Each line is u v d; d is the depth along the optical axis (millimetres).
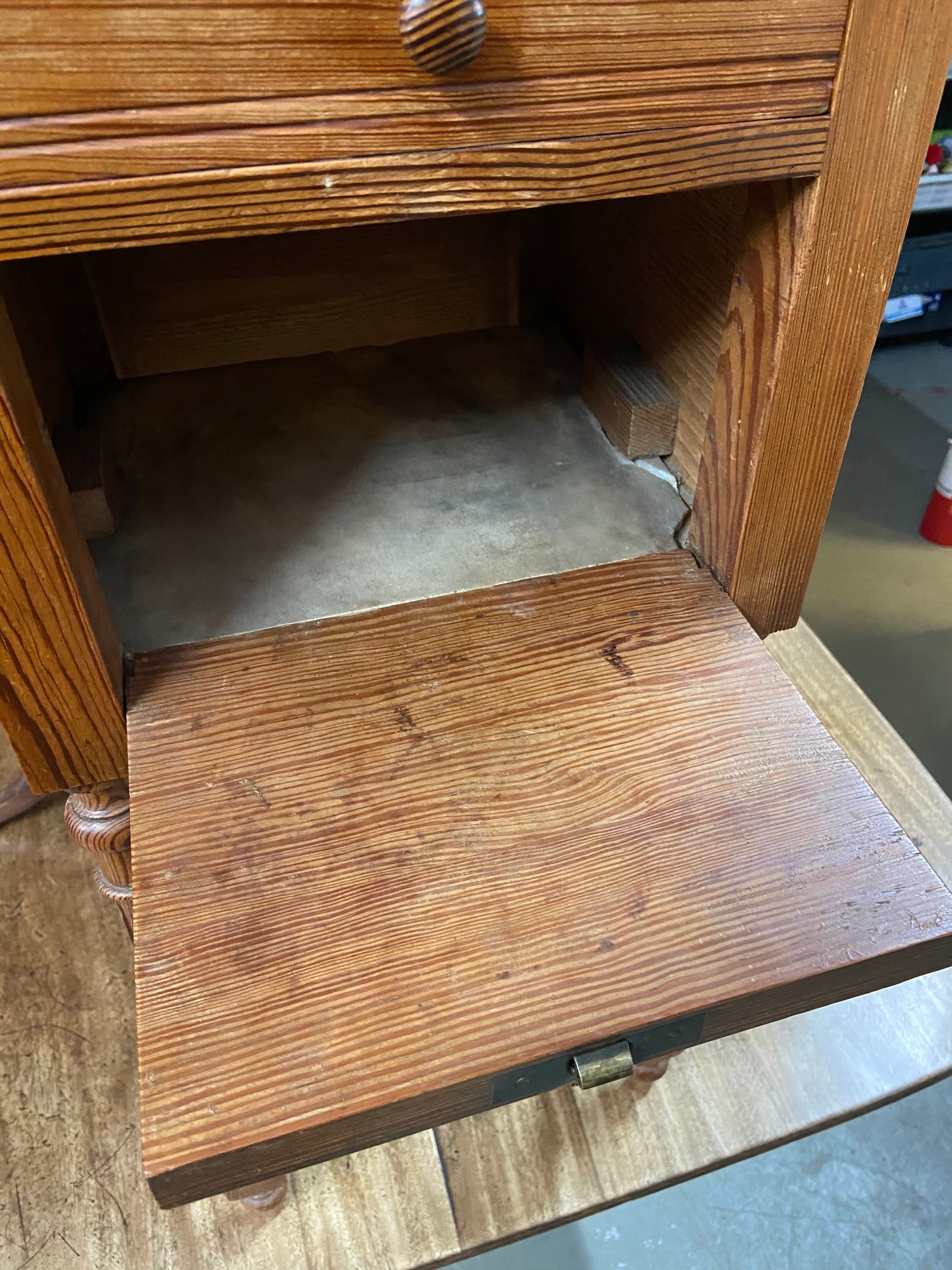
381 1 373
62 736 542
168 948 439
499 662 589
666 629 616
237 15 361
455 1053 404
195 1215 693
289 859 476
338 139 399
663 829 492
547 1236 850
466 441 793
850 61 441
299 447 787
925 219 1550
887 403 1637
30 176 369
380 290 885
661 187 460
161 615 623
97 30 350
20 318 668
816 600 1347
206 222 403
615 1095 758
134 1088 757
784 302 520
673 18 412
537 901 458
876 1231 854
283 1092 392
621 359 767
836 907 458
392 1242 685
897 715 1209
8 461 423
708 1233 855
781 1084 764
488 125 416
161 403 838
